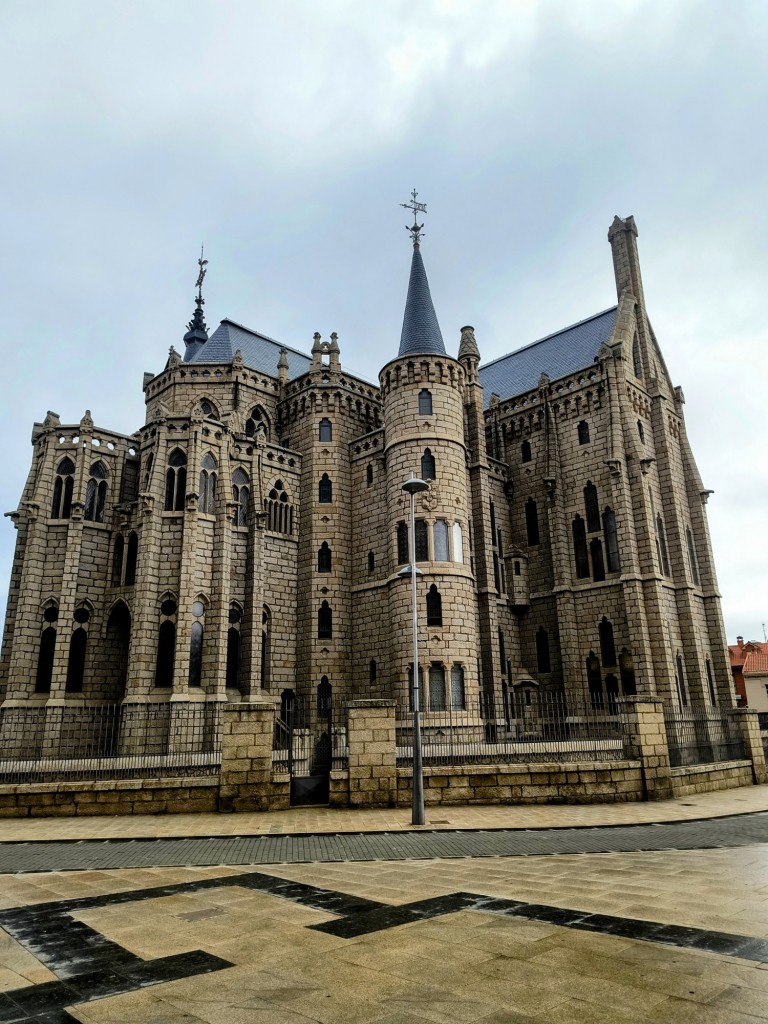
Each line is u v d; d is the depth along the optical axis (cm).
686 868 1423
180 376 5434
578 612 4869
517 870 1409
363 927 1012
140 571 4094
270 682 4612
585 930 984
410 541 2469
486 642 4691
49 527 4375
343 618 4916
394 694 4309
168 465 4375
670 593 4812
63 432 4569
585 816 2220
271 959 878
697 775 2938
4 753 3859
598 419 5031
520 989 768
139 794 2308
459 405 4809
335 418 5312
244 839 1836
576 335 5916
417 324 4947
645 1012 701
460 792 2467
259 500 4697
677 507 5059
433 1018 694
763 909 1091
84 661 4200
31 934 997
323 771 2878
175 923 1046
